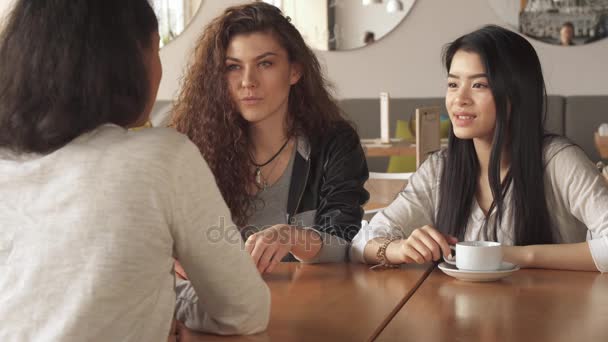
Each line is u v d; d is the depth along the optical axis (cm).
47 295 87
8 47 88
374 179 311
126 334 89
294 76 189
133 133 92
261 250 146
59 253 87
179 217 93
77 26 87
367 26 555
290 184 189
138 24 92
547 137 174
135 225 88
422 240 151
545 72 539
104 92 89
